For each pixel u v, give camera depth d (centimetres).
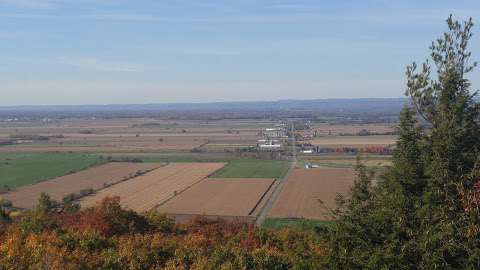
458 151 1862
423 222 1739
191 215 7756
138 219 4041
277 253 2736
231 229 4031
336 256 1845
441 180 1784
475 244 1633
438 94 2025
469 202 1669
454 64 2034
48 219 3544
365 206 1944
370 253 1784
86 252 2731
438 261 1645
